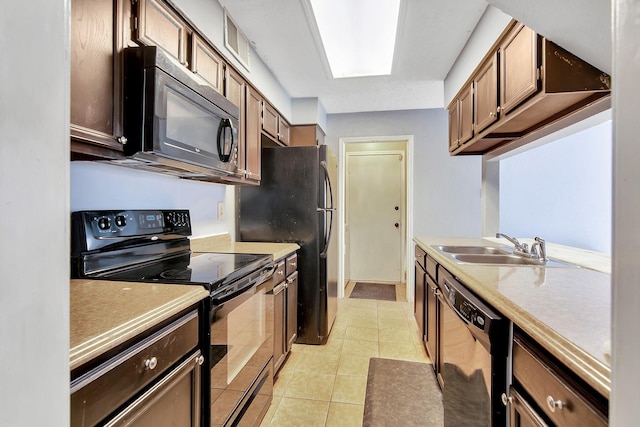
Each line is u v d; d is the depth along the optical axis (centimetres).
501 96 171
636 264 37
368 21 203
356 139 377
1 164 37
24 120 40
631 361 37
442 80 284
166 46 132
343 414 171
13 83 38
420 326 259
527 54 144
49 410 43
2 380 38
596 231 272
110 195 142
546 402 71
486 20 185
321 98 328
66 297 45
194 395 104
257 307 157
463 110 237
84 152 98
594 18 104
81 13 93
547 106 147
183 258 167
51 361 43
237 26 196
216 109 151
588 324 73
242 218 262
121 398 73
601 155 270
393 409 175
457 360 133
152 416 83
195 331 105
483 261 193
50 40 43
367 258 484
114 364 71
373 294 409
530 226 331
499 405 92
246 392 143
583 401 59
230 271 131
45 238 42
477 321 101
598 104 140
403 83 289
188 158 129
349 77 276
